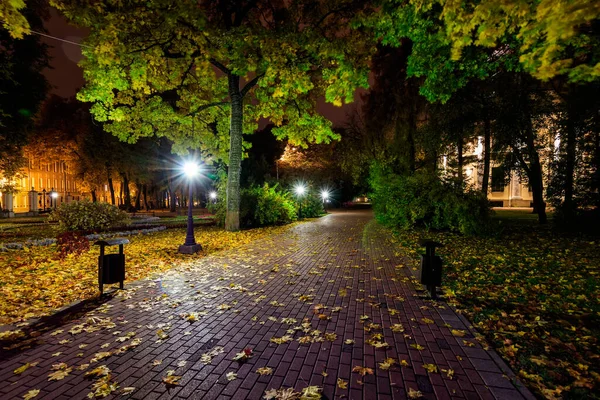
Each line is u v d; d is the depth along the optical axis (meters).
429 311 4.77
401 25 7.46
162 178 44.31
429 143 18.05
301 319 4.50
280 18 14.98
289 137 20.75
